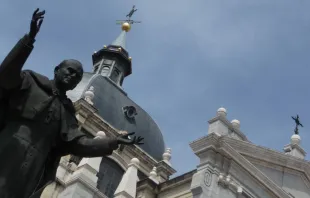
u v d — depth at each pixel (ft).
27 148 20.02
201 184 100.27
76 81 21.81
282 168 114.73
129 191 111.45
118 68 231.50
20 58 19.33
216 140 105.09
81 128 171.94
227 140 105.91
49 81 21.47
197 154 106.83
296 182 115.14
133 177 114.62
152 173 153.07
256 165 111.65
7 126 20.33
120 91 206.59
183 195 125.90
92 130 174.91
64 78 21.47
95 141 21.47
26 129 20.26
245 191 106.01
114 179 163.32
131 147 181.98
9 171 19.49
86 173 112.57
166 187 132.26
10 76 19.56
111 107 193.36
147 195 134.51
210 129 108.68
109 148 21.47
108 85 203.51
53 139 21.01
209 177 102.37
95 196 111.96
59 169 141.38
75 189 109.19
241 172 107.45
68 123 21.48
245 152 109.29
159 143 201.36
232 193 103.81
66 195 109.81
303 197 113.91
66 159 145.18
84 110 173.99
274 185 110.22
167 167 187.32
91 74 206.69
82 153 21.48
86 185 111.04
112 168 164.96
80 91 191.31
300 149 122.83
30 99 20.58
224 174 104.22
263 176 109.40
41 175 20.90
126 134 21.90
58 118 21.06
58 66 21.97
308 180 116.16
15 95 20.35
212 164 104.17
